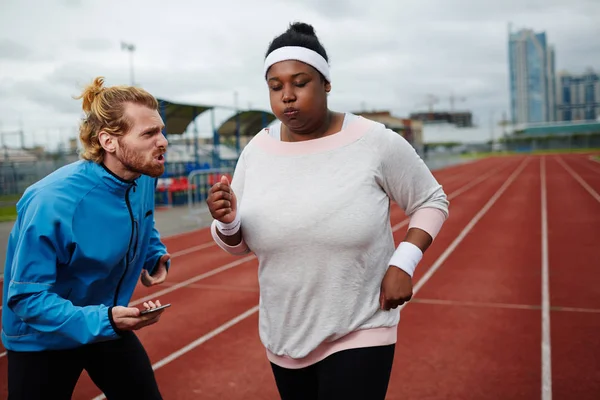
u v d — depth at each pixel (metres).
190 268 8.31
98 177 1.92
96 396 3.85
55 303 1.77
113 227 1.95
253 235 1.86
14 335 1.97
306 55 1.75
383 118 47.88
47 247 1.81
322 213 1.77
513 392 3.73
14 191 26.27
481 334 4.93
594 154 61.38
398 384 3.91
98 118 1.88
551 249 9.12
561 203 16.44
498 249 9.26
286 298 1.84
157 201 18.78
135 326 1.77
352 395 1.78
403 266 1.78
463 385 3.87
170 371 4.29
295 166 1.85
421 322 5.32
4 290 1.98
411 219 1.92
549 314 5.50
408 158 1.86
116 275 2.08
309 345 1.83
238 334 5.12
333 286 1.79
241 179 2.04
